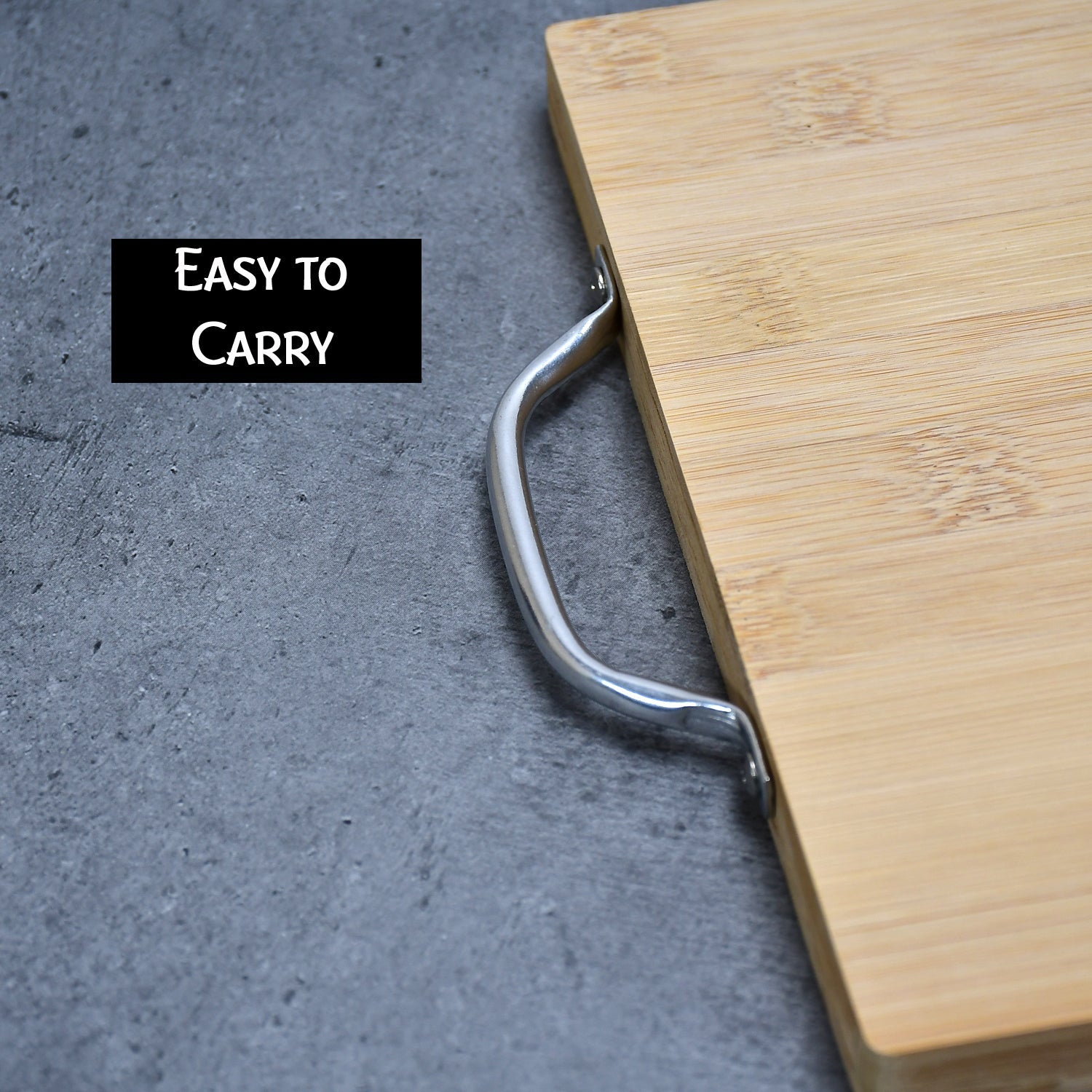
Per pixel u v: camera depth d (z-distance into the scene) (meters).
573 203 0.78
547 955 0.50
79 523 0.65
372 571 0.63
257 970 0.51
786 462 0.57
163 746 0.57
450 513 0.65
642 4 0.89
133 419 0.69
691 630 0.60
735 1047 0.48
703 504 0.56
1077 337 0.61
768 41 0.75
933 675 0.51
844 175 0.68
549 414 0.68
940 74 0.72
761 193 0.68
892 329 0.62
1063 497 0.56
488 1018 0.49
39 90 0.85
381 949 0.51
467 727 0.57
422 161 0.80
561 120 0.77
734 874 0.52
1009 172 0.68
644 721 0.54
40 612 0.62
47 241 0.77
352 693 0.58
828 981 0.47
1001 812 0.47
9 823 0.55
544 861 0.53
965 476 0.56
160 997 0.50
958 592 0.53
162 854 0.54
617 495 0.65
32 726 0.58
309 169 0.80
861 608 0.53
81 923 0.52
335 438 0.68
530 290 0.74
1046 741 0.49
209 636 0.61
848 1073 0.47
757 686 0.51
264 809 0.55
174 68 0.86
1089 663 0.51
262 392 0.70
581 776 0.55
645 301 0.64
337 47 0.87
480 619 0.61
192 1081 0.48
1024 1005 0.43
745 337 0.62
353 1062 0.48
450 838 0.54
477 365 0.71
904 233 0.65
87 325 0.73
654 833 0.54
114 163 0.81
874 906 0.45
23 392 0.71
